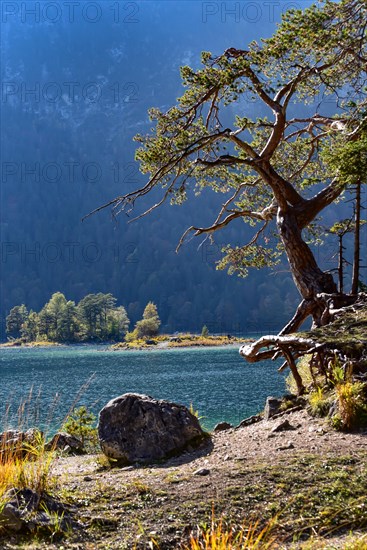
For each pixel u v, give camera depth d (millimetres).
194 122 14352
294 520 4895
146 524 4867
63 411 23078
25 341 174875
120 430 7137
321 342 8891
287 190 14789
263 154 14617
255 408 23953
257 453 6465
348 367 8055
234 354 83875
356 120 13055
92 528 4805
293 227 14453
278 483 5465
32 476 5352
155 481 5734
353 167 11586
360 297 12477
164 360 75250
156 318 147000
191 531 4738
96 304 168625
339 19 12820
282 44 12859
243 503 5148
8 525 4656
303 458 6035
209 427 18219
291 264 14406
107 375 53156
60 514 4930
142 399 7363
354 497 5195
